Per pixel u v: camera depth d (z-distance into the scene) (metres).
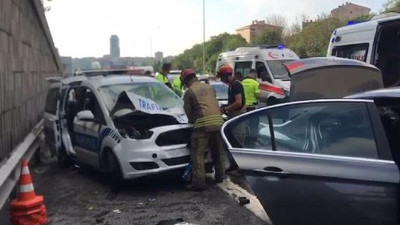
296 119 3.92
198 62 72.56
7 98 8.50
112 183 7.13
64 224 5.71
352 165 3.42
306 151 3.73
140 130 6.98
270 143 3.96
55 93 9.92
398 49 9.28
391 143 3.69
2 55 8.05
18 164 7.23
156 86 8.34
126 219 5.80
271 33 53.22
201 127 6.82
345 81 7.45
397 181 3.23
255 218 5.59
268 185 3.80
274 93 14.09
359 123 3.60
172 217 5.79
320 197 3.53
